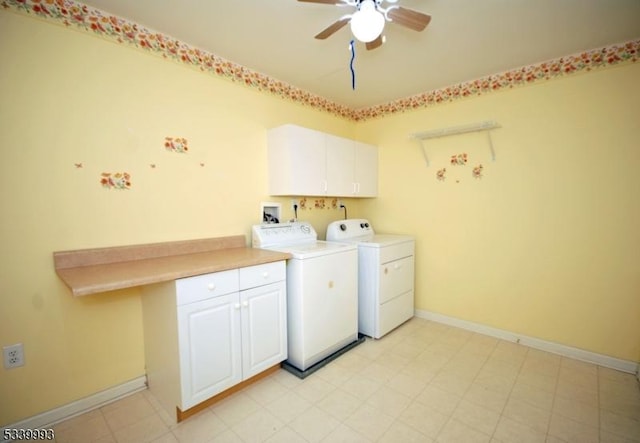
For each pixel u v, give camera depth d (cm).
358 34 141
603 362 221
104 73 177
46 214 161
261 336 198
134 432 160
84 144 171
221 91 231
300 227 274
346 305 248
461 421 167
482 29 188
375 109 338
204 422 167
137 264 176
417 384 201
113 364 186
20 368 157
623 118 208
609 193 215
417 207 313
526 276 252
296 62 236
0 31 146
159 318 175
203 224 224
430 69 247
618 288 215
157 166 200
